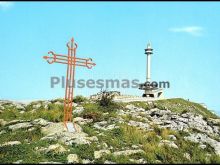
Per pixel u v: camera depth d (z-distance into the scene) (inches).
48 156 775.1
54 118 1175.0
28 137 948.6
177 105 2465.6
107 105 1486.2
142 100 2159.2
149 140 949.2
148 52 2952.8
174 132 1031.0
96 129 1035.9
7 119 1227.2
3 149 826.2
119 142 913.5
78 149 821.9
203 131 1114.7
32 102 1599.4
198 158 821.2
